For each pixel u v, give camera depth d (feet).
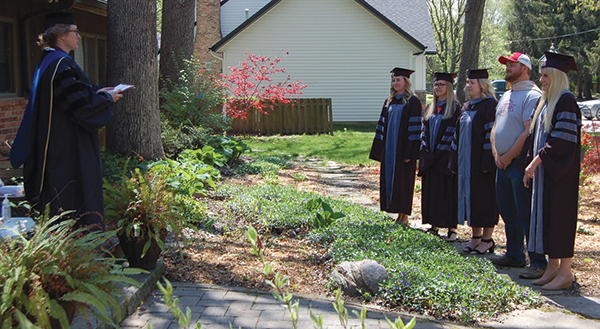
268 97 57.93
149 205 13.14
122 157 25.67
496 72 184.96
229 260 15.89
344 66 74.08
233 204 22.11
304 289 14.17
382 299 13.38
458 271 14.85
